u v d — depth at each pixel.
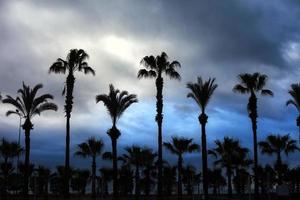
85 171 85.62
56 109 45.78
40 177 74.00
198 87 45.34
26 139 44.06
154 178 80.31
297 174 60.75
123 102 45.78
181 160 62.78
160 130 42.94
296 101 46.44
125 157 68.06
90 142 64.94
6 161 64.19
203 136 44.66
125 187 76.12
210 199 61.41
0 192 67.44
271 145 63.50
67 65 43.56
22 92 44.75
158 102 43.59
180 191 62.22
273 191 59.25
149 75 44.69
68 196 41.25
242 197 63.94
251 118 47.44
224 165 67.81
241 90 48.03
